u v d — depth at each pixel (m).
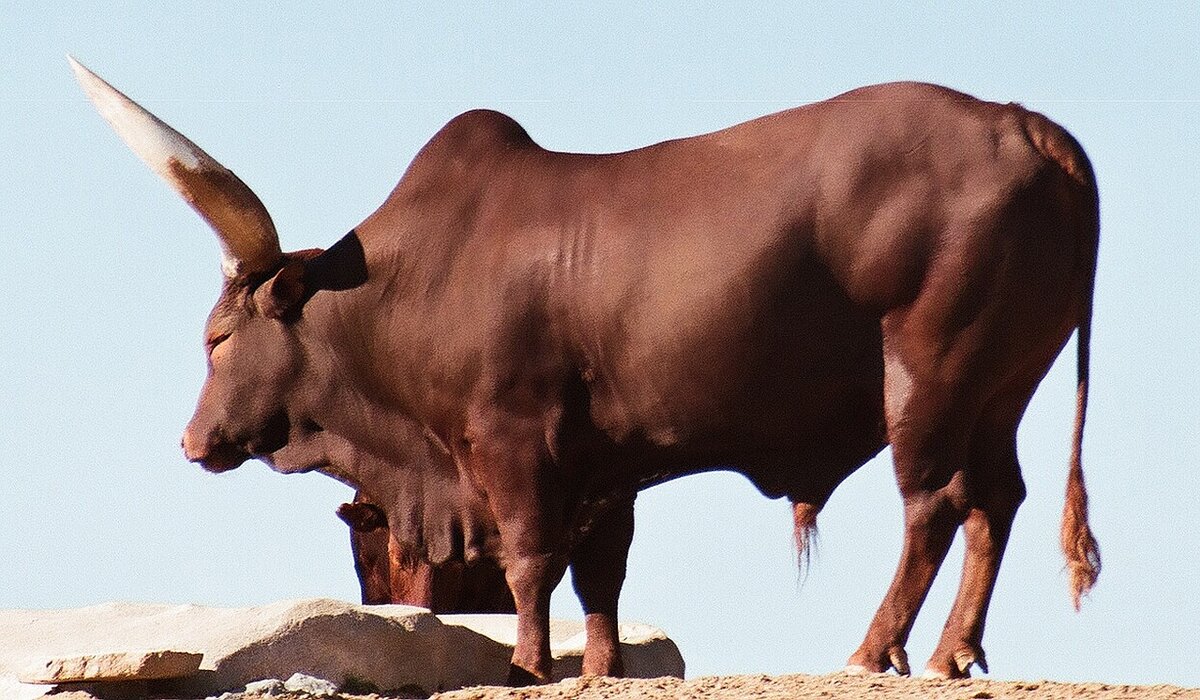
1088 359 39.06
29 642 40.12
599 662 43.75
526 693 35.09
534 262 41.34
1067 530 38.81
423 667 40.12
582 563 44.12
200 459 46.69
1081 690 34.09
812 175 38.81
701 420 40.19
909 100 38.91
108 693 36.66
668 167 40.91
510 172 42.72
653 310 39.91
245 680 37.53
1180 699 32.91
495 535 44.16
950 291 37.62
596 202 41.22
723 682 35.88
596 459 41.84
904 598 37.88
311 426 45.94
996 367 37.78
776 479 40.91
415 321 43.16
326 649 38.31
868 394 39.25
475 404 42.12
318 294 45.03
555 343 41.22
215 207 44.81
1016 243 37.59
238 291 46.50
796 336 38.94
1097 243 39.00
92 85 44.38
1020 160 37.94
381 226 43.94
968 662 38.22
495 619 45.22
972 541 39.12
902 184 38.19
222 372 46.44
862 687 34.53
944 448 37.84
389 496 45.31
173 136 44.25
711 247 39.31
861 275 38.31
